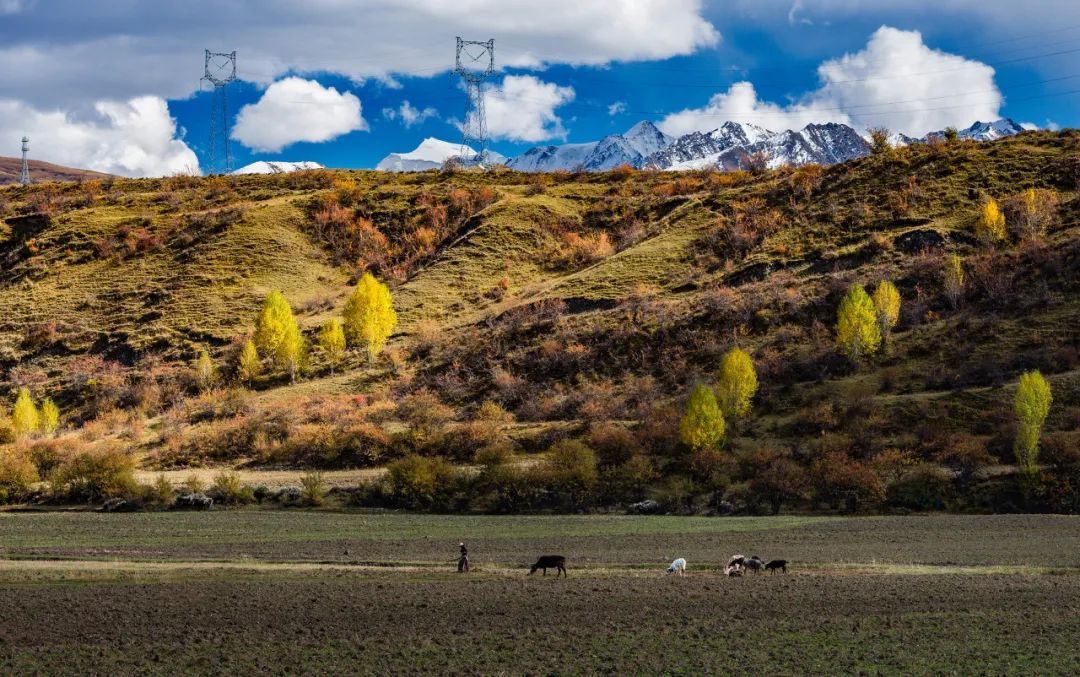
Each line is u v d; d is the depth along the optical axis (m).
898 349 94.19
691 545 54.91
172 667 30.38
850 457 75.06
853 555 50.72
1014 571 45.47
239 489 74.81
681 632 34.25
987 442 74.25
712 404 78.00
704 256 129.75
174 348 123.94
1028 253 104.81
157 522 65.56
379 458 85.25
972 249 111.06
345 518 67.81
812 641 33.12
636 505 70.69
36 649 32.19
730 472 73.75
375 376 109.69
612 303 119.44
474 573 45.44
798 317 104.75
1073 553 50.50
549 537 58.41
